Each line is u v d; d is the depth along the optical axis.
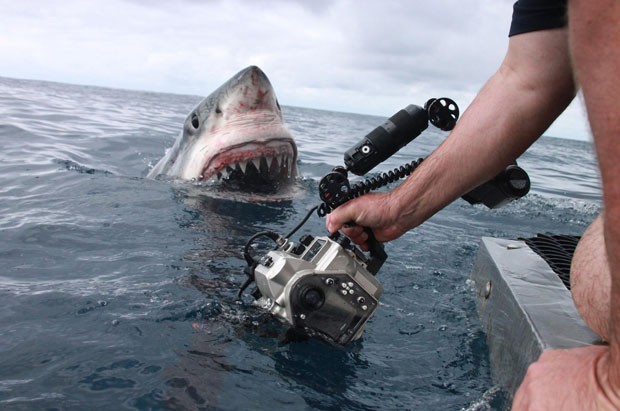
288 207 4.89
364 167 2.08
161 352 2.27
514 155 1.90
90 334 2.39
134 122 14.47
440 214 5.71
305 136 15.78
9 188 5.09
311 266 2.12
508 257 2.72
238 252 3.59
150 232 3.90
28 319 2.50
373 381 2.19
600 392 0.93
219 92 5.10
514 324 2.09
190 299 2.78
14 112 12.67
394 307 2.96
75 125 11.50
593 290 1.60
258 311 2.51
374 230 2.14
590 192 9.08
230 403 1.96
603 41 0.83
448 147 1.94
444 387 2.18
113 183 5.33
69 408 1.86
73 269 3.17
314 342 2.44
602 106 0.84
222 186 5.07
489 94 1.88
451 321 2.80
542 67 1.75
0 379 2.02
